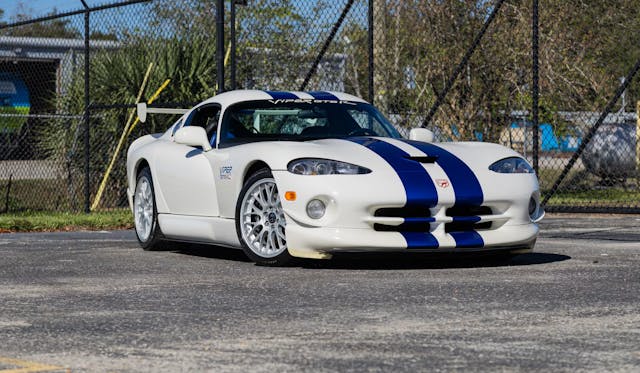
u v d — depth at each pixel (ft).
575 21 47.55
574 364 11.78
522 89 46.73
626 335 13.64
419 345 13.00
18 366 11.96
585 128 49.24
